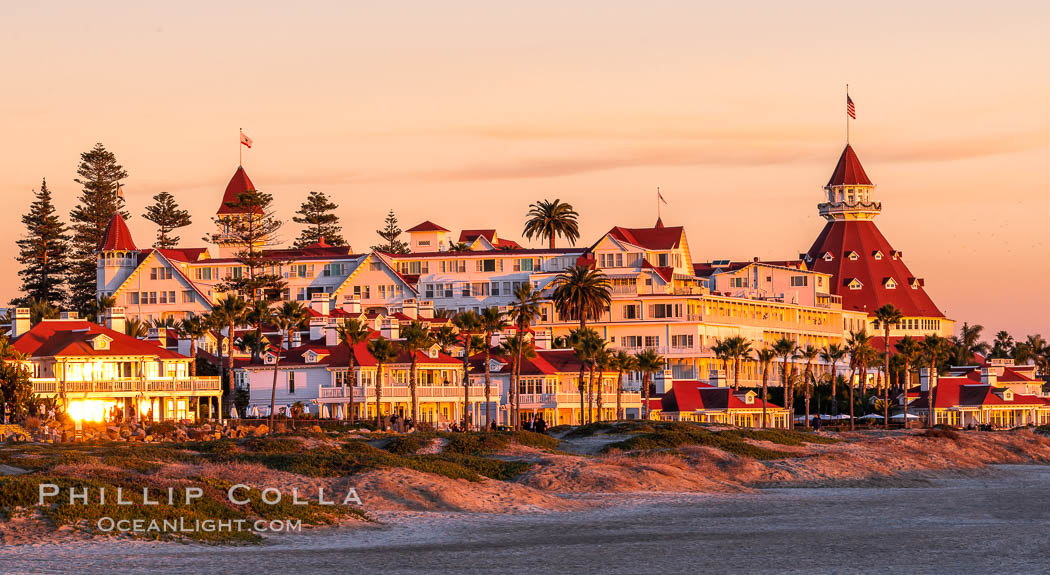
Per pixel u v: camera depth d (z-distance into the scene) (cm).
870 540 12475
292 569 10688
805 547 12025
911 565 11056
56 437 19550
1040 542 12312
